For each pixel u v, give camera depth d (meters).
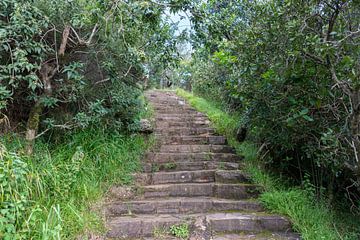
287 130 3.89
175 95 10.92
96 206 3.72
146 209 3.93
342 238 3.39
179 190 4.41
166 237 3.39
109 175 4.37
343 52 2.75
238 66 3.86
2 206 2.69
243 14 4.59
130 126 5.36
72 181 3.57
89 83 4.63
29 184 3.10
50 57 4.15
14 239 2.60
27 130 3.79
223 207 4.00
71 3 3.80
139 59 4.43
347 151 3.21
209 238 3.38
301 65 2.98
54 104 4.06
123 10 3.76
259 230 3.57
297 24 2.87
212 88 8.55
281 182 4.57
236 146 5.76
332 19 2.77
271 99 3.60
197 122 7.02
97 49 4.55
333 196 4.27
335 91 3.12
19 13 3.28
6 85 3.73
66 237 3.04
